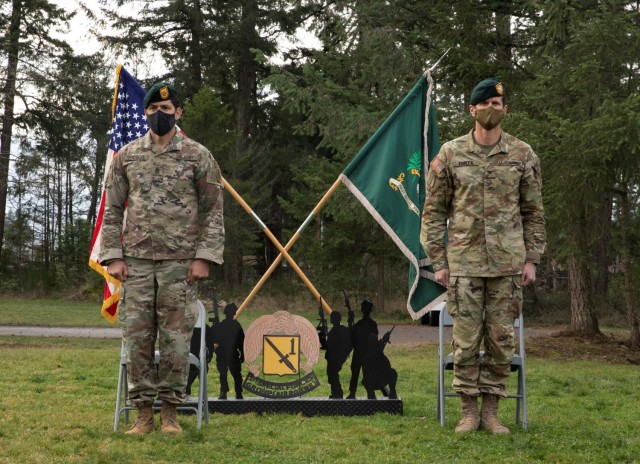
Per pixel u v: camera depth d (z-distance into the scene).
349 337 6.83
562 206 12.83
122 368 5.99
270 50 36.09
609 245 15.84
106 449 5.02
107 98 37.84
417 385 9.10
